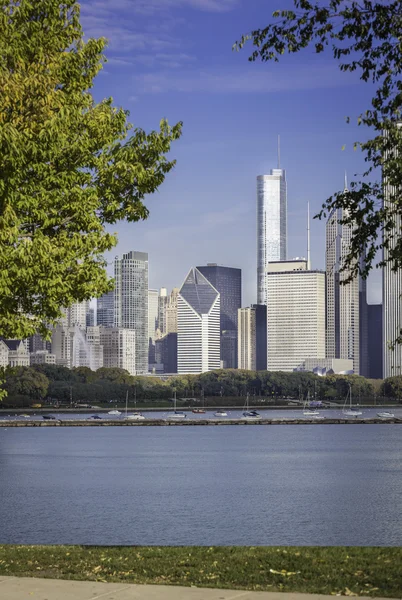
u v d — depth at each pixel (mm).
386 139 35500
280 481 153250
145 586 25688
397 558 31484
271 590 25547
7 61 35094
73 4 38125
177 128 39812
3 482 153875
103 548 35781
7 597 24078
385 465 188000
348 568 29344
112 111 39531
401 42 34281
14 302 36094
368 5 34312
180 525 96500
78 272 36531
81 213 36781
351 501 120750
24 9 35469
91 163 38344
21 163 32781
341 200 36594
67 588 25375
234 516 104250
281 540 85125
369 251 36688
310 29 34812
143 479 158625
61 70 37781
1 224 32938
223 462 199125
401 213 35906
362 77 35500
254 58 35719
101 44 38594
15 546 37094
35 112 35219
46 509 112500
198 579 27781
